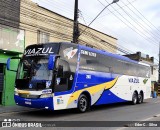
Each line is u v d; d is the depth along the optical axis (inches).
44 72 513.7
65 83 533.0
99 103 650.8
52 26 908.6
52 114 557.6
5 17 716.0
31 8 819.4
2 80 682.2
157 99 1206.9
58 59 517.3
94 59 636.7
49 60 480.7
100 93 653.3
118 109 693.9
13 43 687.7
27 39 804.6
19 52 704.4
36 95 503.8
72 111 611.8
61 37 948.0
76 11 792.9
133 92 845.2
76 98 565.0
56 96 509.0
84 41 1096.2
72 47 564.4
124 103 888.9
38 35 851.4
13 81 698.8
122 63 773.9
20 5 773.9
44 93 499.8
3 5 709.9
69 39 983.0
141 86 901.2
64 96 529.0
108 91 691.4
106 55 692.1
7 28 673.0
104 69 676.7
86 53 608.4
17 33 700.7
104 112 615.8
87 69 605.9
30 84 517.3
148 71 969.5
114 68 726.5
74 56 566.9
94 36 1168.2
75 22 789.2
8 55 685.9
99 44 1207.6
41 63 523.8
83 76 589.3
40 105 501.4
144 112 633.6
